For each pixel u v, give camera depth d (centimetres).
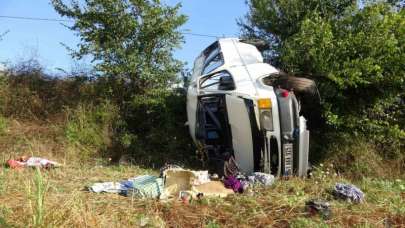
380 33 947
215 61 939
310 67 969
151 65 1137
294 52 980
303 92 874
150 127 1091
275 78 838
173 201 607
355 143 950
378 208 646
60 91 1161
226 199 638
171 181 675
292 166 772
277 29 1192
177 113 1099
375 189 750
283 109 768
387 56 936
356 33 984
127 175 789
